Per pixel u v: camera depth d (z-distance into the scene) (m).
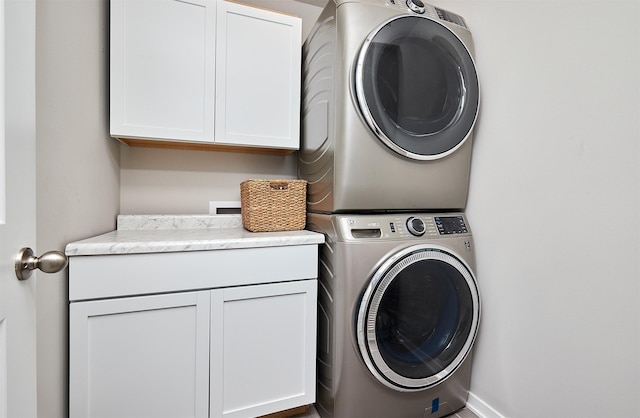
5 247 0.53
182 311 1.09
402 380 1.22
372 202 1.27
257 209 1.43
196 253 1.10
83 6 1.09
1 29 0.52
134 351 1.03
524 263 1.21
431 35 1.29
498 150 1.32
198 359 1.11
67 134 0.97
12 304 0.55
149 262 1.04
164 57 1.41
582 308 1.01
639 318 0.88
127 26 1.34
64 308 0.96
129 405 1.03
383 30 1.21
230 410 1.16
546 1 1.12
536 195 1.16
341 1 1.21
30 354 0.62
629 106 0.89
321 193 1.41
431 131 1.31
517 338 1.24
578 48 1.02
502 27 1.30
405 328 1.27
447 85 1.34
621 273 0.91
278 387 1.24
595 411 0.98
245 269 1.17
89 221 1.17
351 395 1.20
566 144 1.06
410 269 1.23
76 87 1.03
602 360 0.96
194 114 1.46
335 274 1.23
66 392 0.98
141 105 1.38
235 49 1.53
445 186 1.39
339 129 1.22
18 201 0.57
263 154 1.92
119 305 1.00
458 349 1.33
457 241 1.35
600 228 0.96
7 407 0.54
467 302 1.32
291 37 1.63
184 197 1.77
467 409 1.45
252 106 1.57
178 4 1.42
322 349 1.33
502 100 1.30
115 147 1.53
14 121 0.56
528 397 1.19
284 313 1.24
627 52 0.89
